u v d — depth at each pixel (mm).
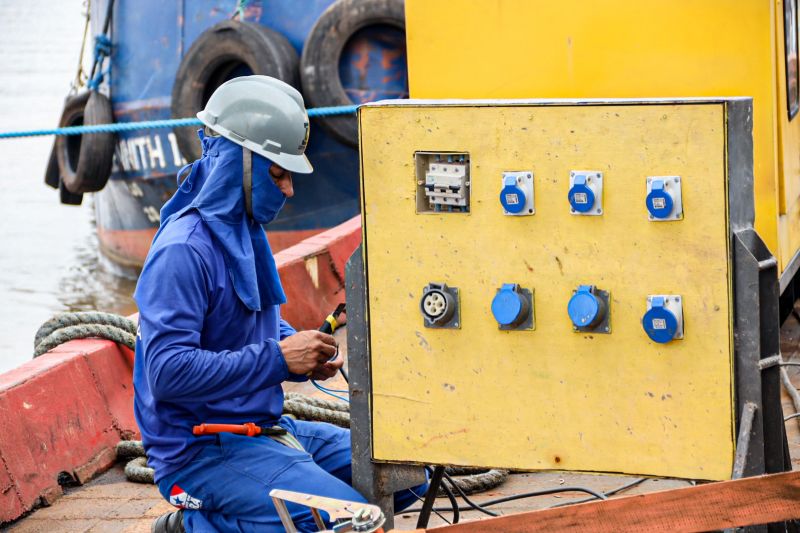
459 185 5328
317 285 13148
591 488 7820
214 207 5707
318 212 23609
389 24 21062
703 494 4941
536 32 9094
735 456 5051
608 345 5238
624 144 5043
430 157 5453
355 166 22625
